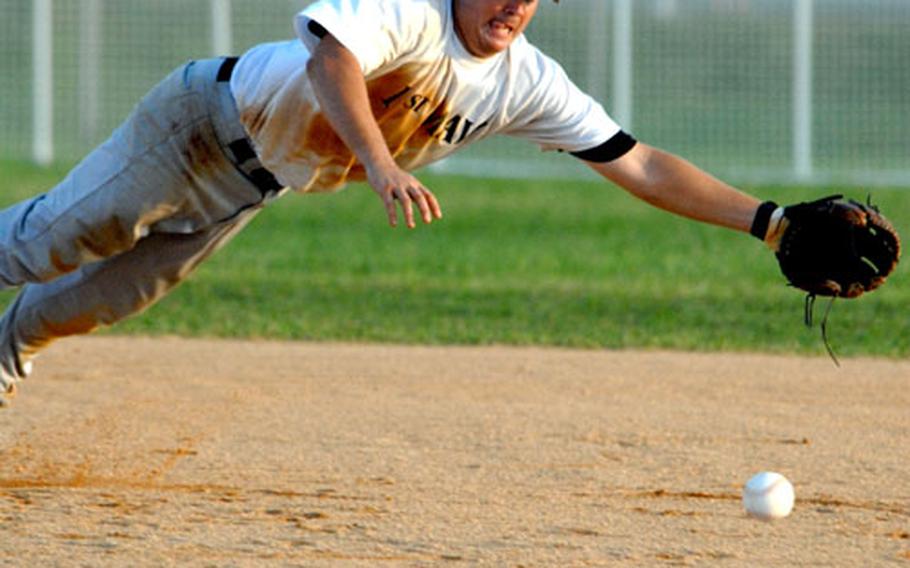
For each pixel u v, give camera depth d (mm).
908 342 36750
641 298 43031
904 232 59438
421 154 19875
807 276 20484
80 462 22875
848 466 23500
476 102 19266
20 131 92750
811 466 23438
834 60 91750
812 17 91688
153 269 21531
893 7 91188
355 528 19172
